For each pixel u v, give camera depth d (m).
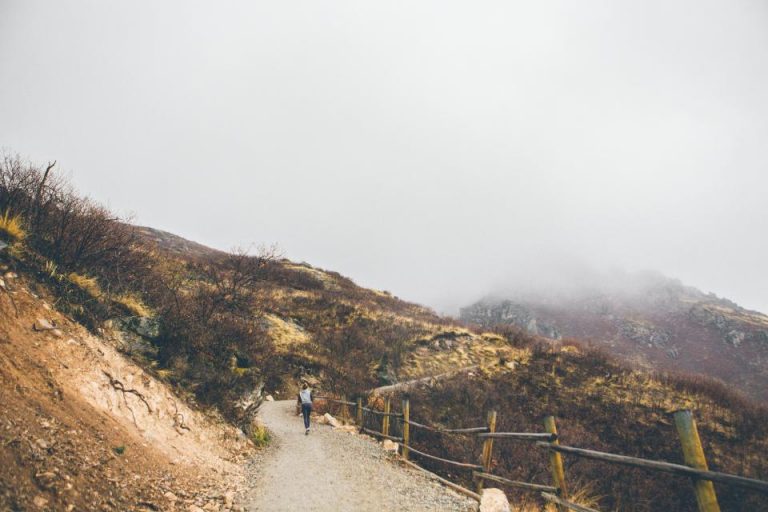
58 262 7.15
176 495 4.99
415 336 33.91
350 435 13.23
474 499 6.85
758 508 13.56
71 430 4.39
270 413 16.45
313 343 28.36
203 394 8.71
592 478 13.92
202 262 26.66
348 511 5.84
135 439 5.55
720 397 25.30
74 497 3.53
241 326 12.15
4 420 3.56
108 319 7.38
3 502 2.84
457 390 22.09
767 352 114.44
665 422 21.92
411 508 6.20
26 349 4.94
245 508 5.45
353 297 44.66
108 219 8.71
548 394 24.58
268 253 23.52
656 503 13.45
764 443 20.78
